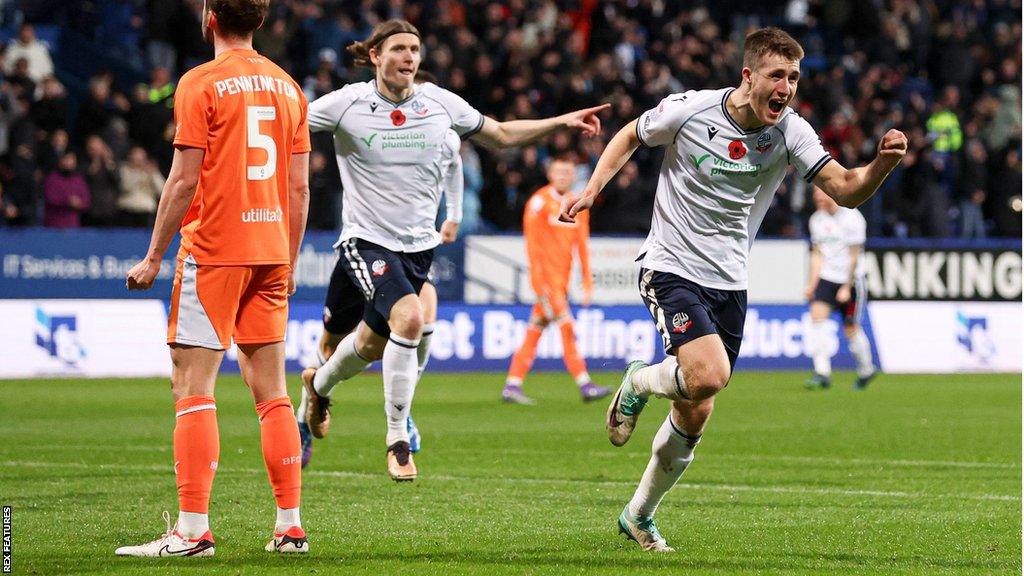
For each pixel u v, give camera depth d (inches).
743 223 394.9
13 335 1069.1
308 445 563.8
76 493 490.9
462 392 997.2
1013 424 787.4
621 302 1225.4
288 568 352.5
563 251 908.0
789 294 1266.0
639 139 395.5
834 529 430.9
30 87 1211.2
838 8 1656.0
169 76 1268.5
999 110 1499.8
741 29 1692.9
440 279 1197.7
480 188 1304.1
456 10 1494.8
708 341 379.2
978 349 1293.1
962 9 1721.2
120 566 351.9
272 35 1339.8
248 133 362.3
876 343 1268.5
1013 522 446.9
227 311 365.1
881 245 1273.4
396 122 520.1
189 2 1344.7
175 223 356.2
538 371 1210.0
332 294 549.6
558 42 1428.4
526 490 514.6
